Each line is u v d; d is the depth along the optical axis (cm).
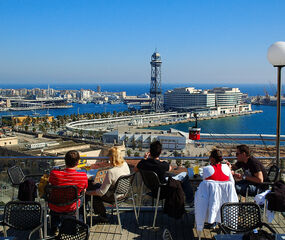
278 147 915
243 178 810
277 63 875
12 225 632
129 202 945
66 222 547
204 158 938
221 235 549
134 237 766
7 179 904
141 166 805
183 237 766
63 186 676
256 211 618
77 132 16800
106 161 988
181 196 774
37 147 8781
